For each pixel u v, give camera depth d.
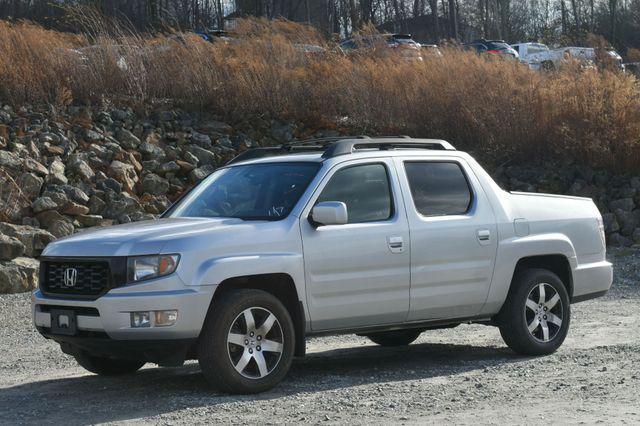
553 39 55.72
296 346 8.55
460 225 9.51
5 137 19.61
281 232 8.38
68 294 8.19
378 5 62.62
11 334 12.34
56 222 17.64
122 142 21.05
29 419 7.41
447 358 10.20
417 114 24.23
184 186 20.73
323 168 8.91
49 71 22.02
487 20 72.75
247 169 9.42
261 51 24.81
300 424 7.04
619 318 13.05
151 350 7.87
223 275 7.96
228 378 7.97
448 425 6.94
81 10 24.55
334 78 24.36
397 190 9.23
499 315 10.02
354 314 8.80
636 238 21.50
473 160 10.00
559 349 10.50
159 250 7.87
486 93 24.20
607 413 7.24
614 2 68.75
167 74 23.62
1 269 15.27
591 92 23.98
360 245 8.79
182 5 56.16
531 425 6.90
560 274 10.55
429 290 9.25
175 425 7.07
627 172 23.53
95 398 8.20
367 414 7.35
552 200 10.54
